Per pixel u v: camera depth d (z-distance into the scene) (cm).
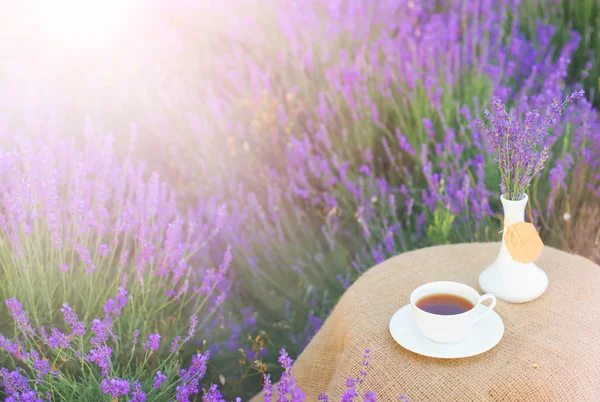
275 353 161
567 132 173
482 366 106
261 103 199
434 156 193
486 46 211
